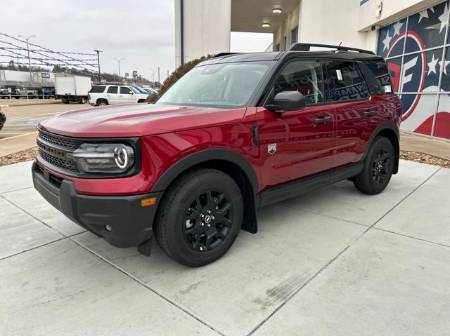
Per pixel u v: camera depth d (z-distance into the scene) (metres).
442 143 8.83
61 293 2.65
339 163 4.12
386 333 2.20
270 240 3.48
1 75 56.34
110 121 2.67
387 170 4.91
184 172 2.83
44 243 3.46
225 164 3.13
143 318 2.37
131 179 2.49
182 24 13.30
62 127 2.77
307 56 3.72
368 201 4.62
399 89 10.96
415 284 2.72
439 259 3.11
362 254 3.20
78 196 2.51
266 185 3.32
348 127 4.09
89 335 2.21
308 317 2.36
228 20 13.41
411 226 3.82
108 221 2.50
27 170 6.25
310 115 3.59
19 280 2.82
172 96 3.95
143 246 2.75
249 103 3.20
